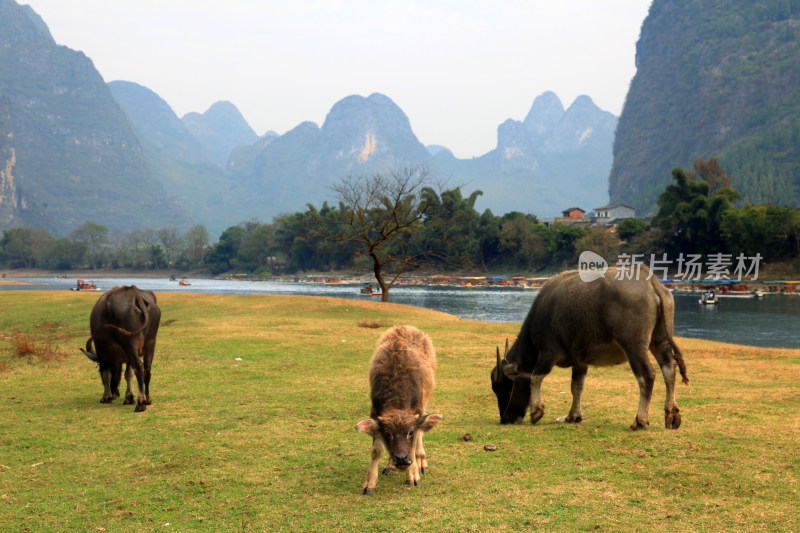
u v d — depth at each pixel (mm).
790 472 5648
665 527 4555
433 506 5168
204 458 6844
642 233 104125
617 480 5652
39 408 9805
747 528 4488
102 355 10070
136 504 5496
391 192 39844
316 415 8969
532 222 137625
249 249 178375
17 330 22422
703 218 89500
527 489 5500
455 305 60875
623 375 12820
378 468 6363
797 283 80562
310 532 4738
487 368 13914
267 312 28344
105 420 8883
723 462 6004
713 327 41031
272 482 5977
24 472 6523
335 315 27344
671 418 7465
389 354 6039
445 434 7762
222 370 13312
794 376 11883
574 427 7926
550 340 8180
